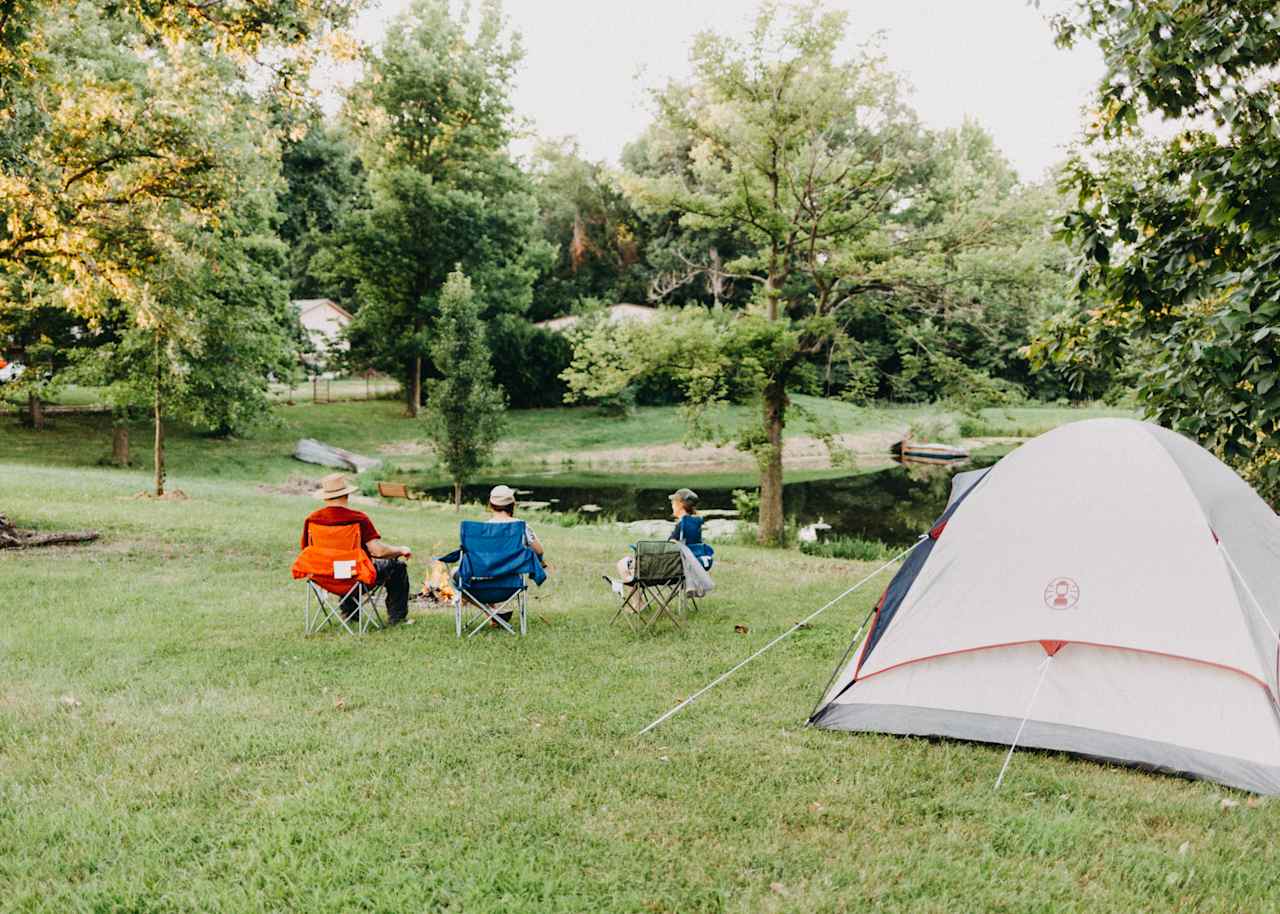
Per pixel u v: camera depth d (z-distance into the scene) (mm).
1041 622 5398
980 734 5426
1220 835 4227
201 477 29953
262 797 4453
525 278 47469
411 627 8516
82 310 14695
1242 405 6621
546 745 5277
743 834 4156
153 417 29688
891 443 43844
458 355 26828
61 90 12289
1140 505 5371
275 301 33906
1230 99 6395
